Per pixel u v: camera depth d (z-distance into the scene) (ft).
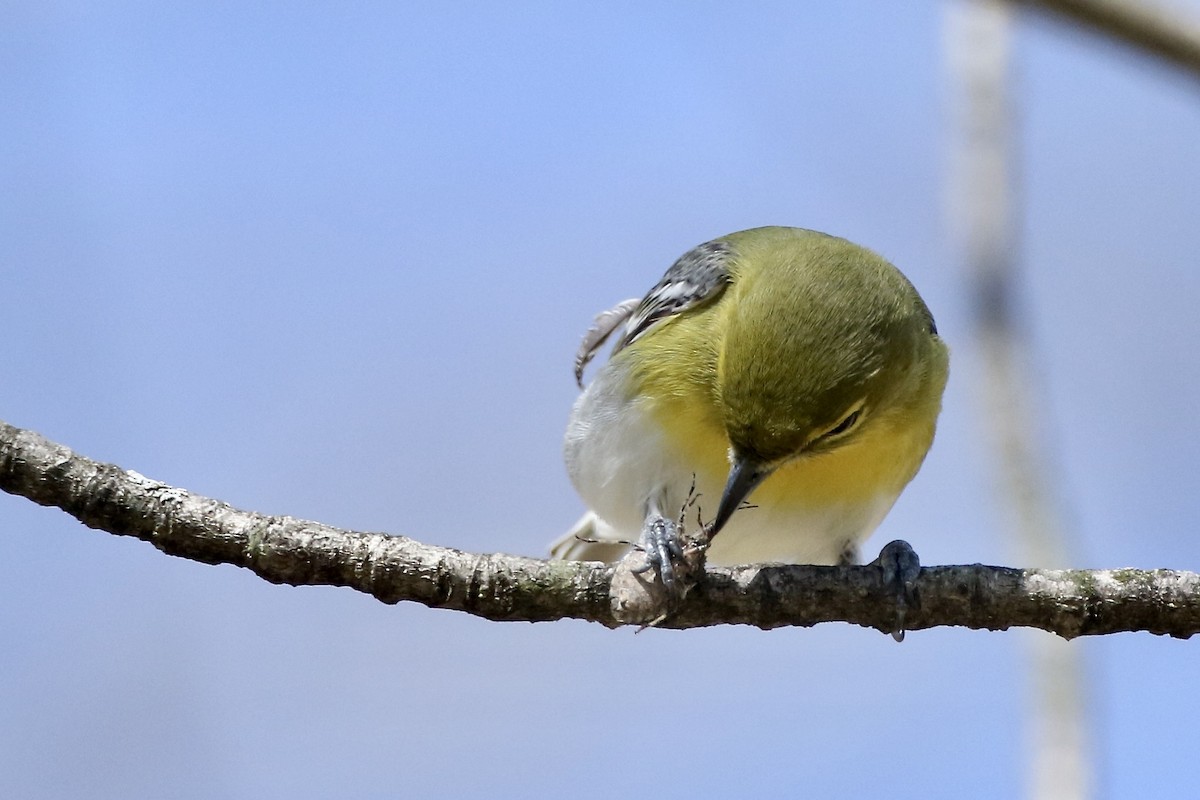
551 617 27.86
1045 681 35.63
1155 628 27.68
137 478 26.86
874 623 28.84
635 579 27.86
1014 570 28.53
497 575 27.40
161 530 26.66
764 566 29.32
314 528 27.17
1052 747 35.12
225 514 26.91
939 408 40.50
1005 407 41.63
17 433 26.48
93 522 26.61
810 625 29.17
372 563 27.09
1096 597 27.71
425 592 27.32
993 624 28.50
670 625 28.84
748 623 29.12
